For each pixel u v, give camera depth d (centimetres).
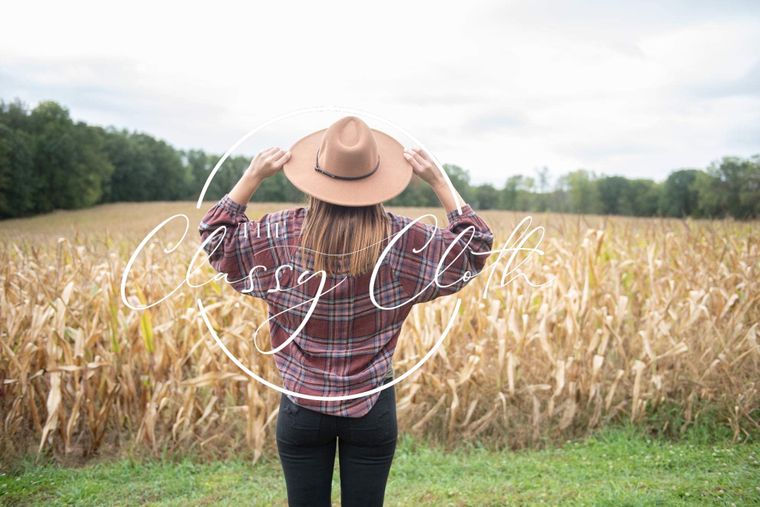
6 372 484
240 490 407
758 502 338
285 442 198
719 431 475
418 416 498
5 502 393
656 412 504
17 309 506
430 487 398
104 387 486
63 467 454
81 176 6812
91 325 505
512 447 482
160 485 420
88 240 809
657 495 354
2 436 459
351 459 199
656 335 511
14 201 6003
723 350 498
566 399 502
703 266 639
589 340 526
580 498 360
